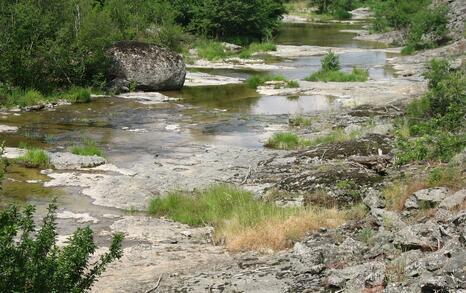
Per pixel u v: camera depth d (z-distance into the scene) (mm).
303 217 10656
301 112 23016
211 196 12695
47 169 15141
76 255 6098
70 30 27422
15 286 5680
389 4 53312
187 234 11008
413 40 42969
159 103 24812
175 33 39156
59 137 18656
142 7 40625
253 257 9367
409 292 6305
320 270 8039
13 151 16359
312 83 29594
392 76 32000
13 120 20922
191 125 20797
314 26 64938
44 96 24625
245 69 35281
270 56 41344
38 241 6004
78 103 24344
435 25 43344
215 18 47250
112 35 29156
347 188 12703
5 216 5957
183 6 47688
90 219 11766
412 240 7883
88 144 17703
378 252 8227
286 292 7504
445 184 10391
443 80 19406
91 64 26922
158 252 9938
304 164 15320
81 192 13484
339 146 16141
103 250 10000
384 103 23453
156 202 12594
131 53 27438
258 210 11469
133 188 13867
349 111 22328
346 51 43906
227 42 47656
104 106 23906
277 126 20734
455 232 7629
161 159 16328
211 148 17500
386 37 51188
